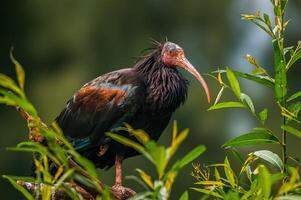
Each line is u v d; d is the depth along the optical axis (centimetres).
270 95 2216
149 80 853
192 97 2223
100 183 411
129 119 841
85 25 2506
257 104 2216
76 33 2500
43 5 2539
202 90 2228
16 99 380
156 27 2555
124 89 843
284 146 477
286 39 2339
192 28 2559
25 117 472
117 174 830
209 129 2205
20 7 2544
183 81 866
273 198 406
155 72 856
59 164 404
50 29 2520
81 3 2534
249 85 2222
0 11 2536
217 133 2206
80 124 852
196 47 2534
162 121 865
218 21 2553
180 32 2556
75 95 870
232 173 474
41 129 392
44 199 415
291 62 484
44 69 2473
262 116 477
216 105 475
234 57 2502
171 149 363
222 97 2208
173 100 855
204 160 2167
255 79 481
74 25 2512
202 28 2555
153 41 904
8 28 2527
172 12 2566
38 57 2488
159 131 873
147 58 865
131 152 842
